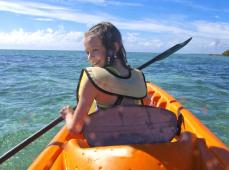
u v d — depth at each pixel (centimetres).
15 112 347
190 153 110
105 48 115
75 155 117
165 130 116
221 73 917
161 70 921
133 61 1562
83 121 112
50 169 132
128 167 101
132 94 116
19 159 228
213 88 543
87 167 108
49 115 334
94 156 108
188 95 460
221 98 440
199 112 349
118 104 114
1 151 241
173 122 117
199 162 117
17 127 292
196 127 156
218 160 119
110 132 114
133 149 106
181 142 111
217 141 138
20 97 434
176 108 195
